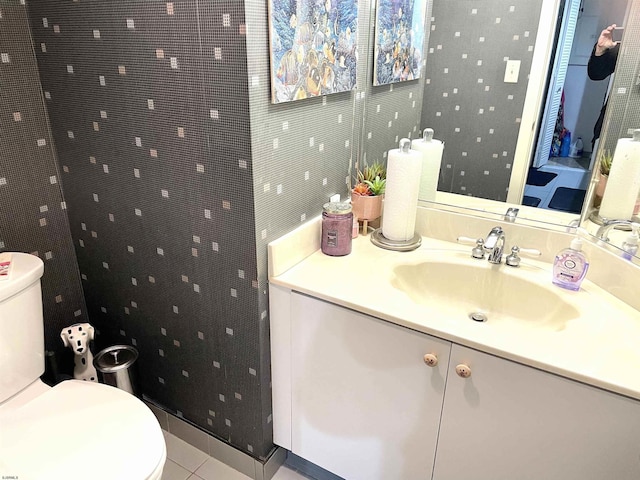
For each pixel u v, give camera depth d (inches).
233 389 60.9
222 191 49.6
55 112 58.9
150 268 60.9
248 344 56.4
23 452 44.9
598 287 50.3
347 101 59.3
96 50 51.6
